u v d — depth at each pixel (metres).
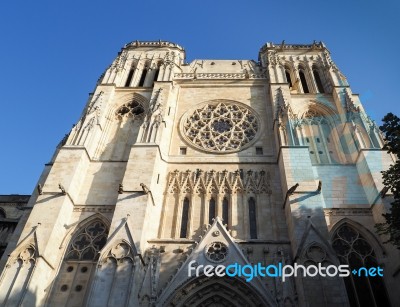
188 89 45.22
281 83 42.00
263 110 41.50
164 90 42.16
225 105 42.69
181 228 30.83
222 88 44.91
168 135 38.69
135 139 39.47
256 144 37.56
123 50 52.94
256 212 31.19
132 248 25.78
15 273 25.31
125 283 24.00
